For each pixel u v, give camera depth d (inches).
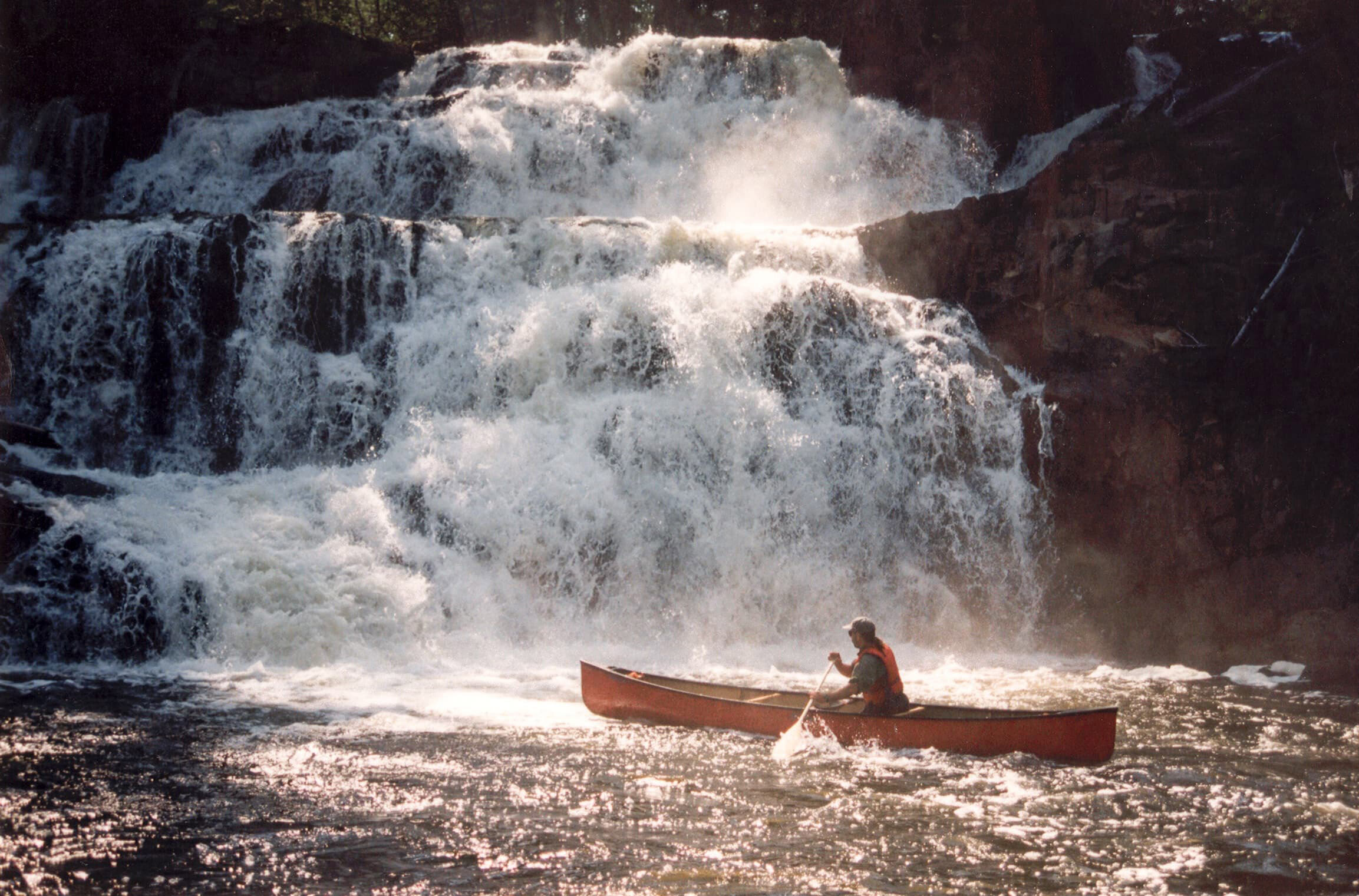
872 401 770.8
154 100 1107.3
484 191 1035.9
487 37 1781.5
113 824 328.5
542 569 676.7
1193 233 743.7
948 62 1125.1
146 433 768.3
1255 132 756.0
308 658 585.6
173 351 773.9
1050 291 789.9
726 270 849.5
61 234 800.3
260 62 1155.9
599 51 1226.0
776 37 1466.5
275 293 789.9
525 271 836.0
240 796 357.1
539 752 410.0
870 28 1177.4
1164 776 390.0
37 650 577.3
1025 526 746.2
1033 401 759.1
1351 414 712.4
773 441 744.3
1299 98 759.1
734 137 1099.9
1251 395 727.7
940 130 1104.8
